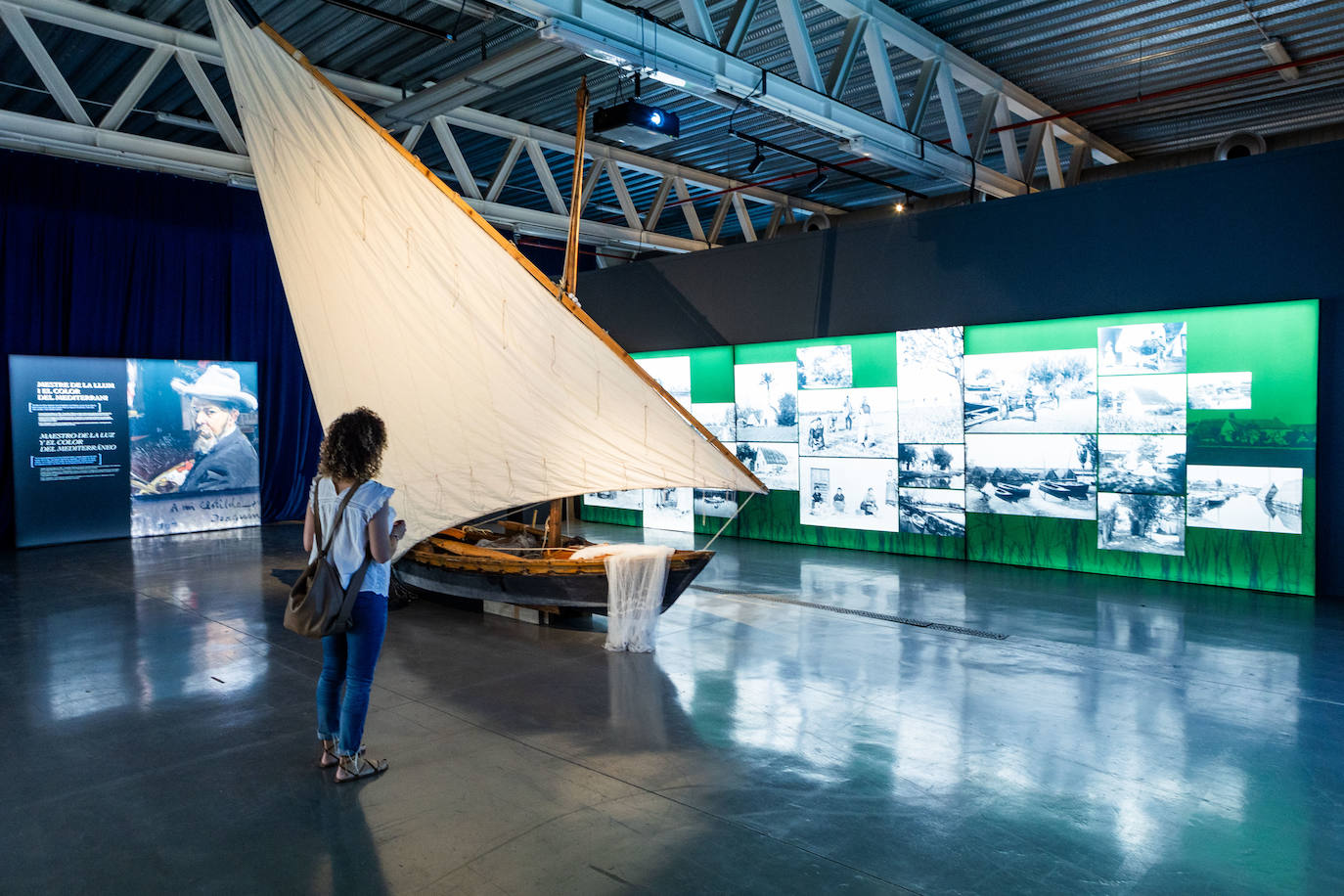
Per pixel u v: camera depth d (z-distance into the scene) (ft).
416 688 15.81
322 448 11.07
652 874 9.21
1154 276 24.61
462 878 9.15
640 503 39.27
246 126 22.88
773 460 34.12
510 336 19.52
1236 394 23.32
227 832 10.26
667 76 20.10
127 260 36.47
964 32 26.89
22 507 33.01
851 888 8.89
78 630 20.26
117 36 26.37
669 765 12.18
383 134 18.99
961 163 29.22
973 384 28.35
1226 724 13.62
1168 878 9.07
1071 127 34.88
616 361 18.37
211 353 39.22
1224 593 23.16
